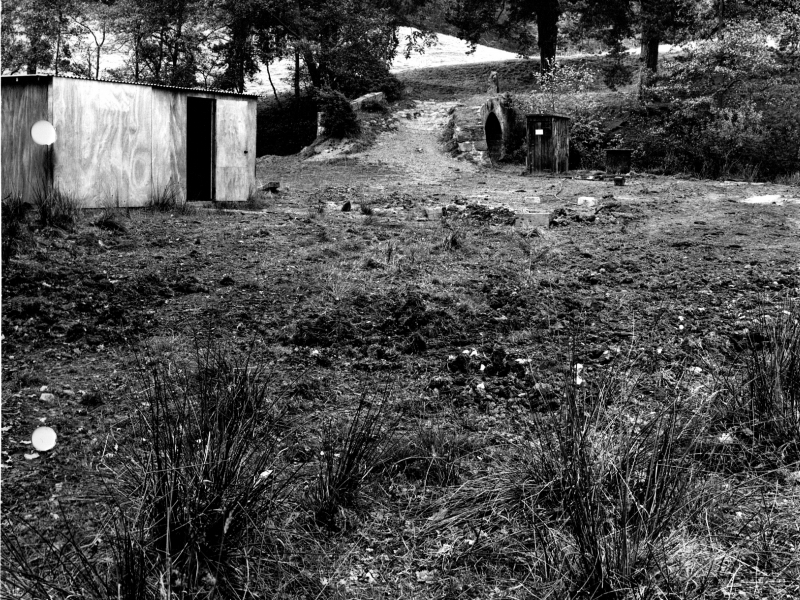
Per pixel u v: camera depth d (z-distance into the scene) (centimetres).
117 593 267
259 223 1141
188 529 295
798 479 388
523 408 467
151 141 1202
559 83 2916
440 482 384
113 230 985
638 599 291
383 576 320
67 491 350
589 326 631
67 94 1084
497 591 310
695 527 340
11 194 1105
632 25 3538
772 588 305
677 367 527
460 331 618
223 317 630
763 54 2608
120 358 527
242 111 1353
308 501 356
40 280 690
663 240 1059
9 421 416
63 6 3622
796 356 468
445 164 2633
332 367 535
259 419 424
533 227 1177
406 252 915
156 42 3919
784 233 1138
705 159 2544
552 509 353
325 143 2828
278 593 300
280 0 3397
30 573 273
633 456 364
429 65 4516
